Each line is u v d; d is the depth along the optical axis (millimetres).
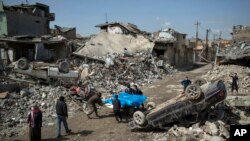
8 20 39500
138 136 12477
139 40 44656
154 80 32438
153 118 12750
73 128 14266
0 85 18688
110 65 33188
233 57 34000
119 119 15227
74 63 34406
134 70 33562
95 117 16031
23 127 14547
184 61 59125
